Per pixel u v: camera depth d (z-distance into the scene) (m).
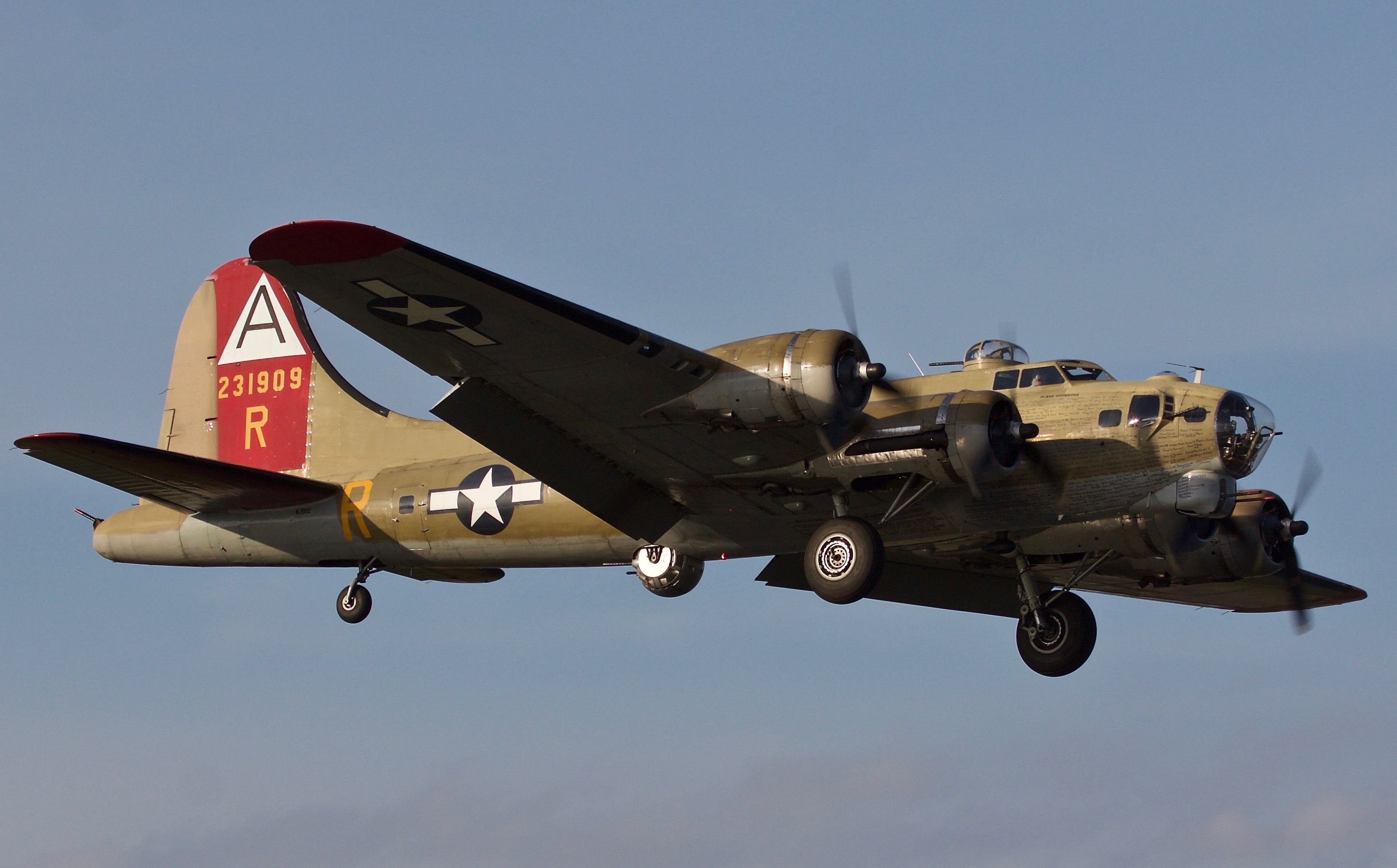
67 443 43.47
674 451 41.50
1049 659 48.09
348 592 50.53
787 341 38.28
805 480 42.00
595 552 47.06
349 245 32.28
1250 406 41.19
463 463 48.53
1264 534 48.25
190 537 51.66
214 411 55.19
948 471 39.94
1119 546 45.69
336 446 52.34
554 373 38.12
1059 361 43.12
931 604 54.31
